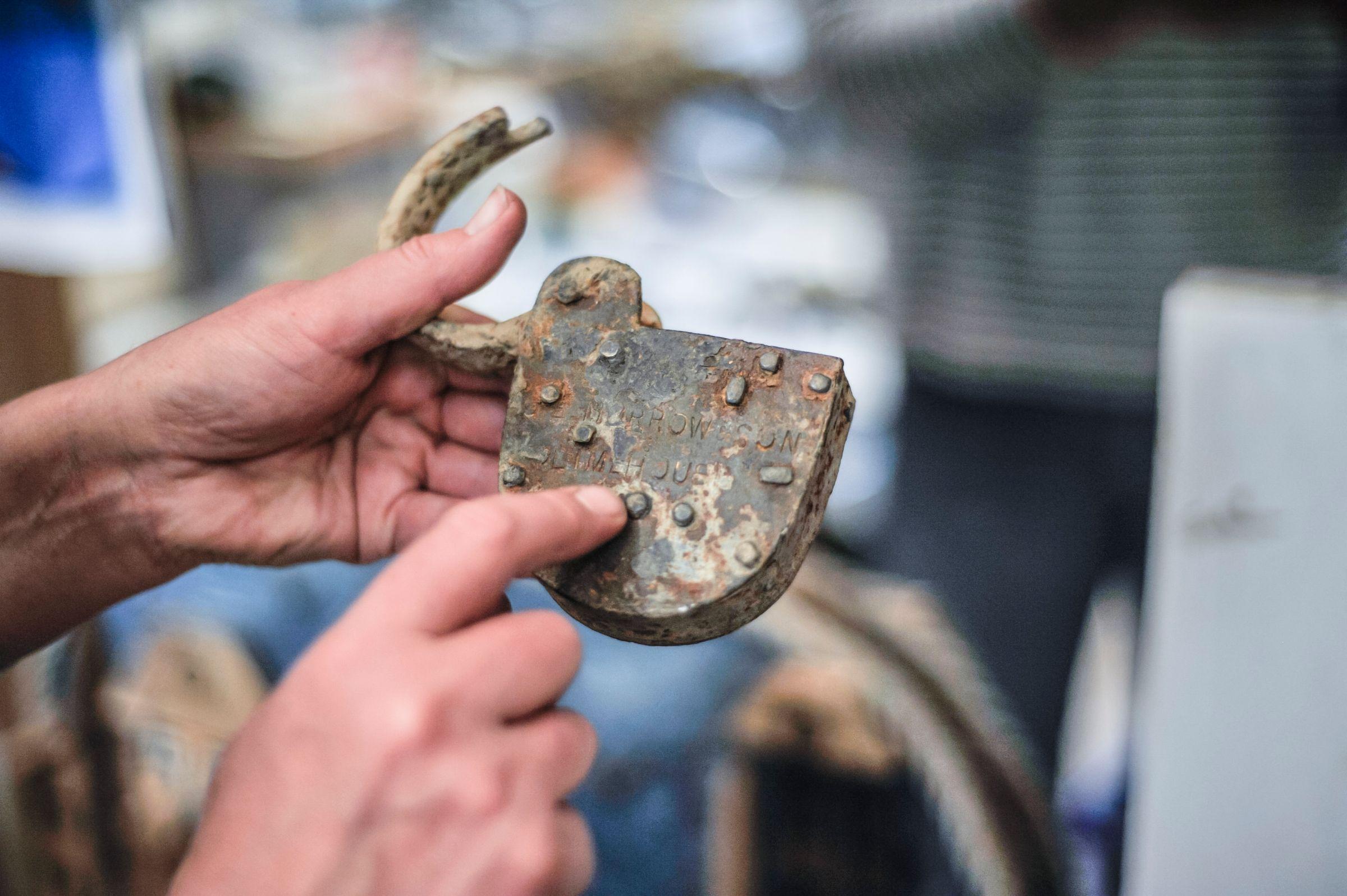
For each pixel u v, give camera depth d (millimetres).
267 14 1113
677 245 1117
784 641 587
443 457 515
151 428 478
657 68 1137
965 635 696
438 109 1080
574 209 1128
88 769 602
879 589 612
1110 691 901
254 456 498
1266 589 509
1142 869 542
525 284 1053
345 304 455
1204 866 532
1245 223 609
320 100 1055
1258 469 502
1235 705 518
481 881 357
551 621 373
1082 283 622
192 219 966
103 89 586
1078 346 630
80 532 490
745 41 1131
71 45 573
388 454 513
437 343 455
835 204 1147
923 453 723
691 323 1057
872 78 653
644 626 400
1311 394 491
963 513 703
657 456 408
